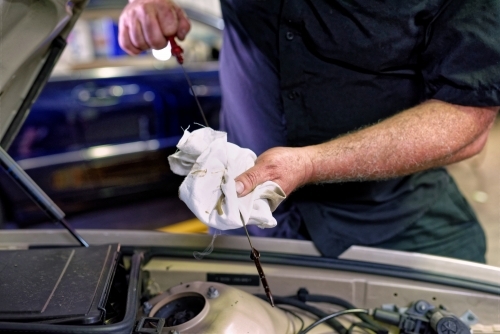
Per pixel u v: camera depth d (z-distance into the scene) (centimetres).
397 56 89
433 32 85
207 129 64
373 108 97
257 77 105
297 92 98
